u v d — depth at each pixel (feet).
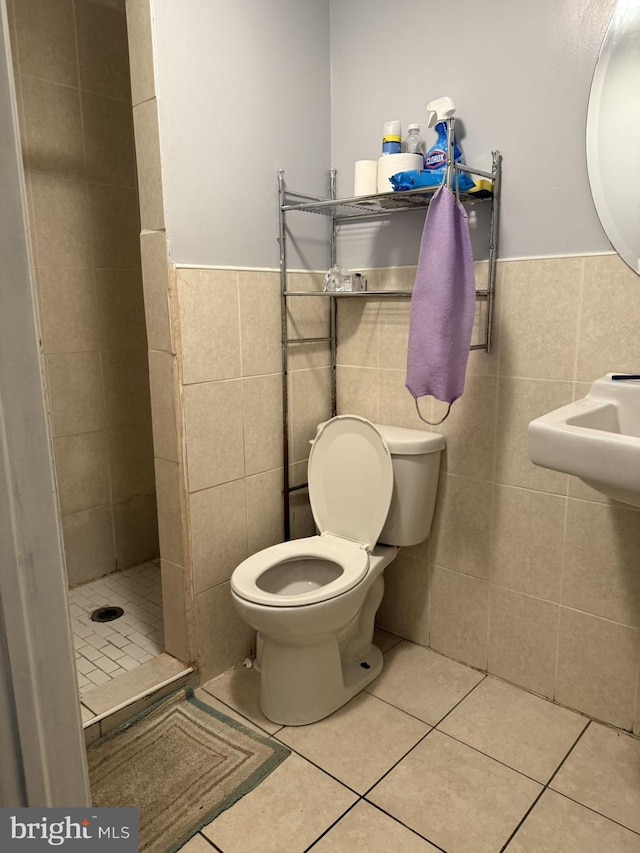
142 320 8.64
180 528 6.09
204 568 6.28
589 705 5.92
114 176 8.10
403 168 6.03
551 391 5.71
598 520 5.59
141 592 8.21
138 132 5.52
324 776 5.22
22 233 1.41
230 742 5.60
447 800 4.97
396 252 6.68
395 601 7.31
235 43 5.88
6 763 1.54
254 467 6.65
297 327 6.91
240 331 6.28
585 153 5.24
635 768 5.28
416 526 6.44
